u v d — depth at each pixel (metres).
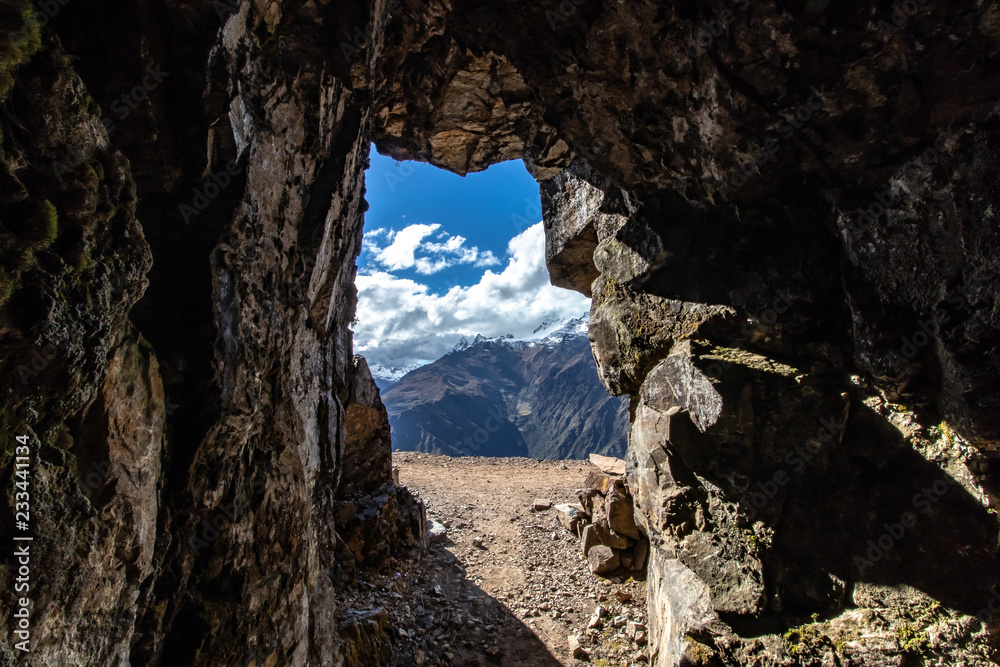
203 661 2.89
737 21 4.11
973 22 3.40
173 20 2.55
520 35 5.36
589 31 4.94
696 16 4.32
